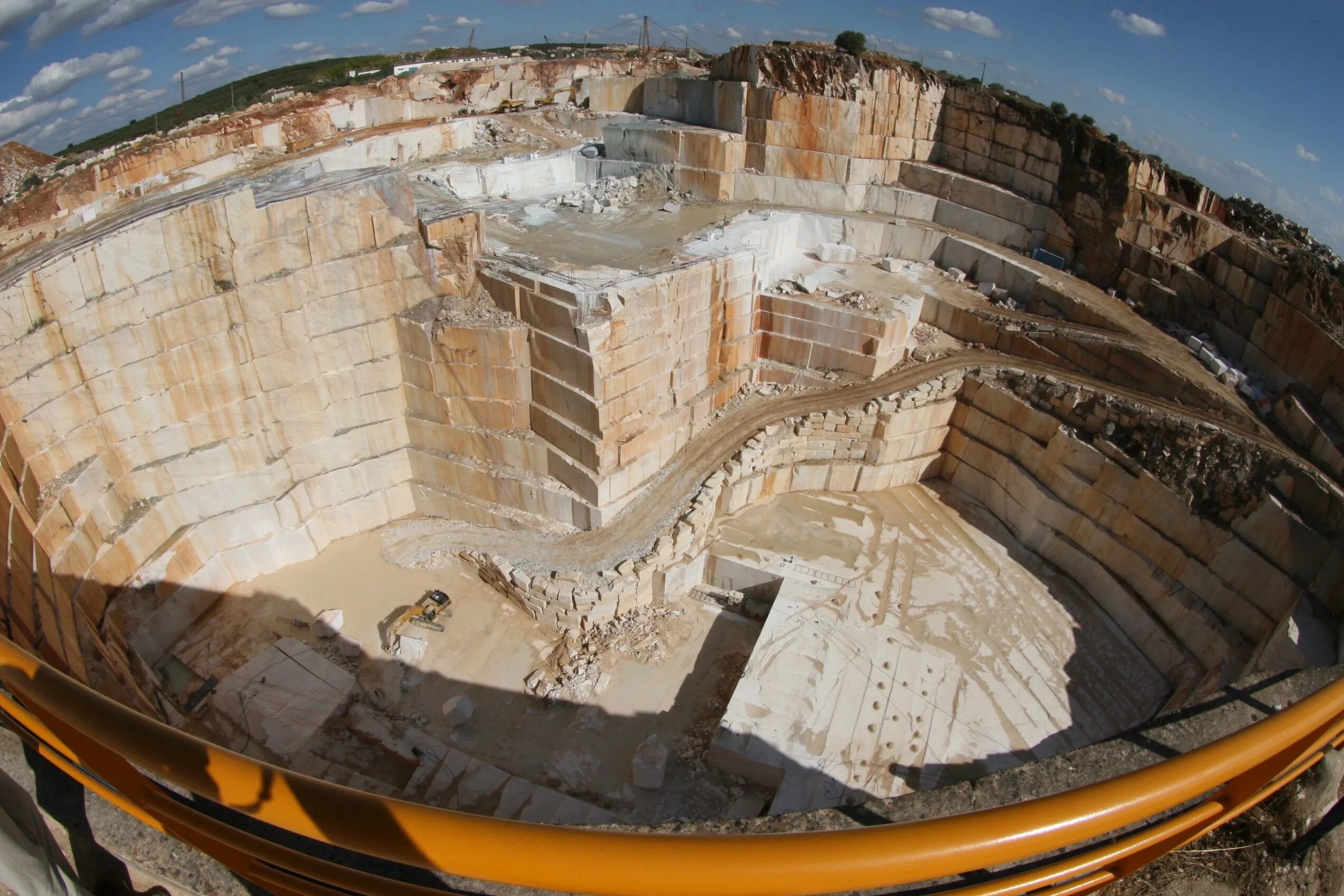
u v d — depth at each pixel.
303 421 23.39
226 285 20.77
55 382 18.61
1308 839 6.76
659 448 24.83
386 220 22.56
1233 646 19.97
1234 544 20.34
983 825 3.53
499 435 24.34
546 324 22.41
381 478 25.47
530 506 24.62
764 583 23.84
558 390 22.80
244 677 20.17
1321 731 5.36
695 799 18.23
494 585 23.58
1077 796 3.71
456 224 23.20
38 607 15.74
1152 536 22.33
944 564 24.64
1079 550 24.16
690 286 24.12
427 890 3.96
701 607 23.81
